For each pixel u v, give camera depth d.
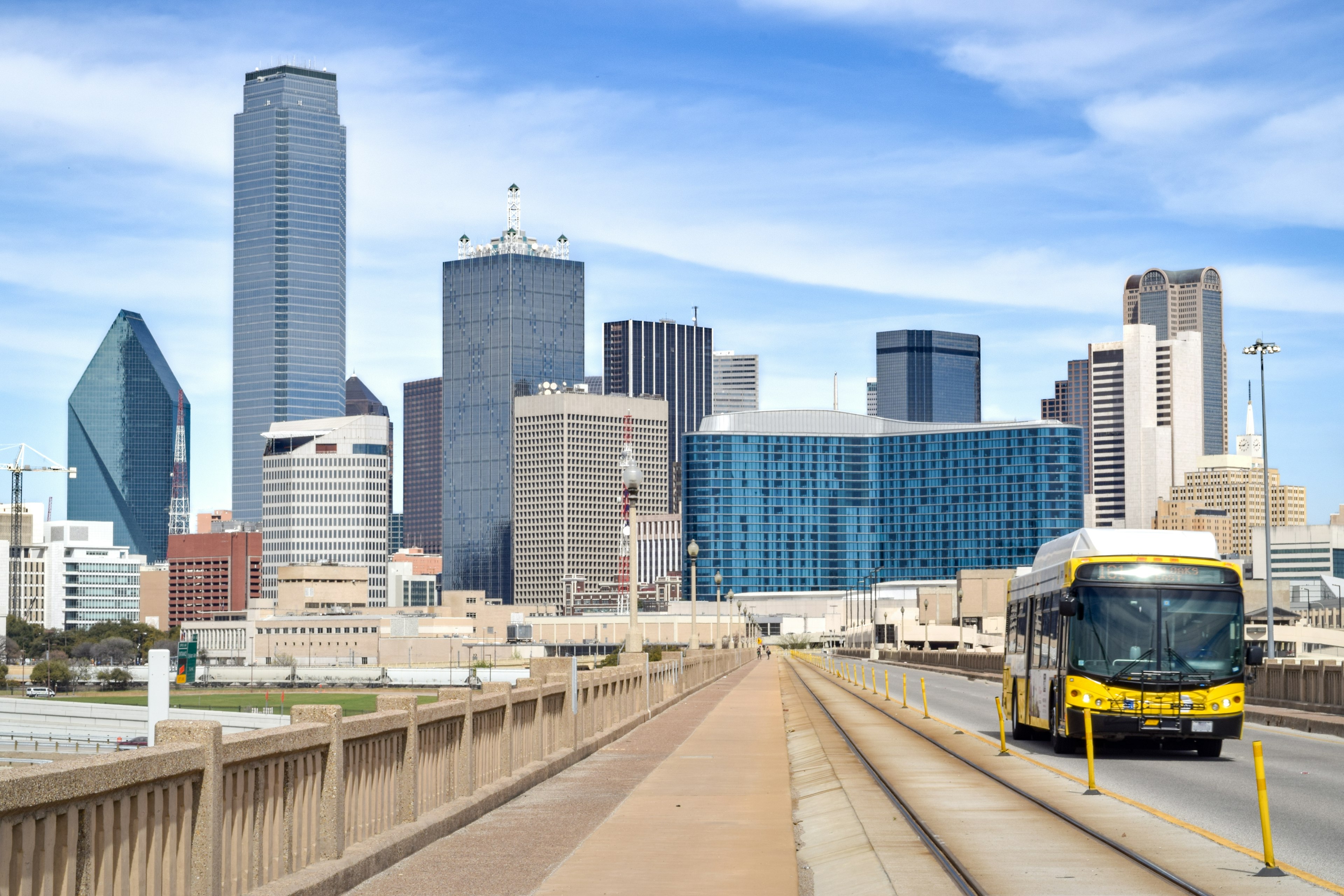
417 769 15.41
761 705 49.78
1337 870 14.55
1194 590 28.12
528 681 23.36
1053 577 30.69
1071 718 28.09
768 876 13.70
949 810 19.84
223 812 10.23
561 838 16.00
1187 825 17.98
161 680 32.38
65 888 8.12
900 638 196.62
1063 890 13.42
